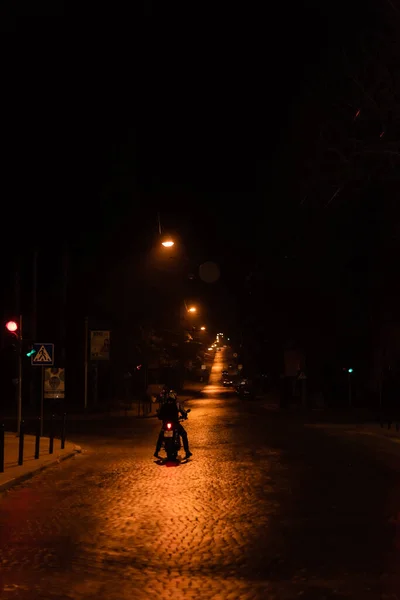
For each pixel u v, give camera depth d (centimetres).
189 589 705
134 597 679
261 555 841
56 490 1370
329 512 1110
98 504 1203
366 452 2069
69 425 3538
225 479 1494
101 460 1919
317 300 4912
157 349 7550
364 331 5006
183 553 852
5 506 1191
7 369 5488
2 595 686
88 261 5862
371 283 4341
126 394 5528
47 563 808
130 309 6253
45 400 5478
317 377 5953
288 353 5447
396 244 3553
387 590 698
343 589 702
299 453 2036
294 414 4531
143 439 2658
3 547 888
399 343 4572
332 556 834
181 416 1919
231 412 4844
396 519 1051
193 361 14150
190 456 1959
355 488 1359
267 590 700
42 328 5650
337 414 4478
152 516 1088
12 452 1994
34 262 4028
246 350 9606
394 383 4978
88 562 812
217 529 988
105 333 4478
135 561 816
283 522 1034
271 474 1571
